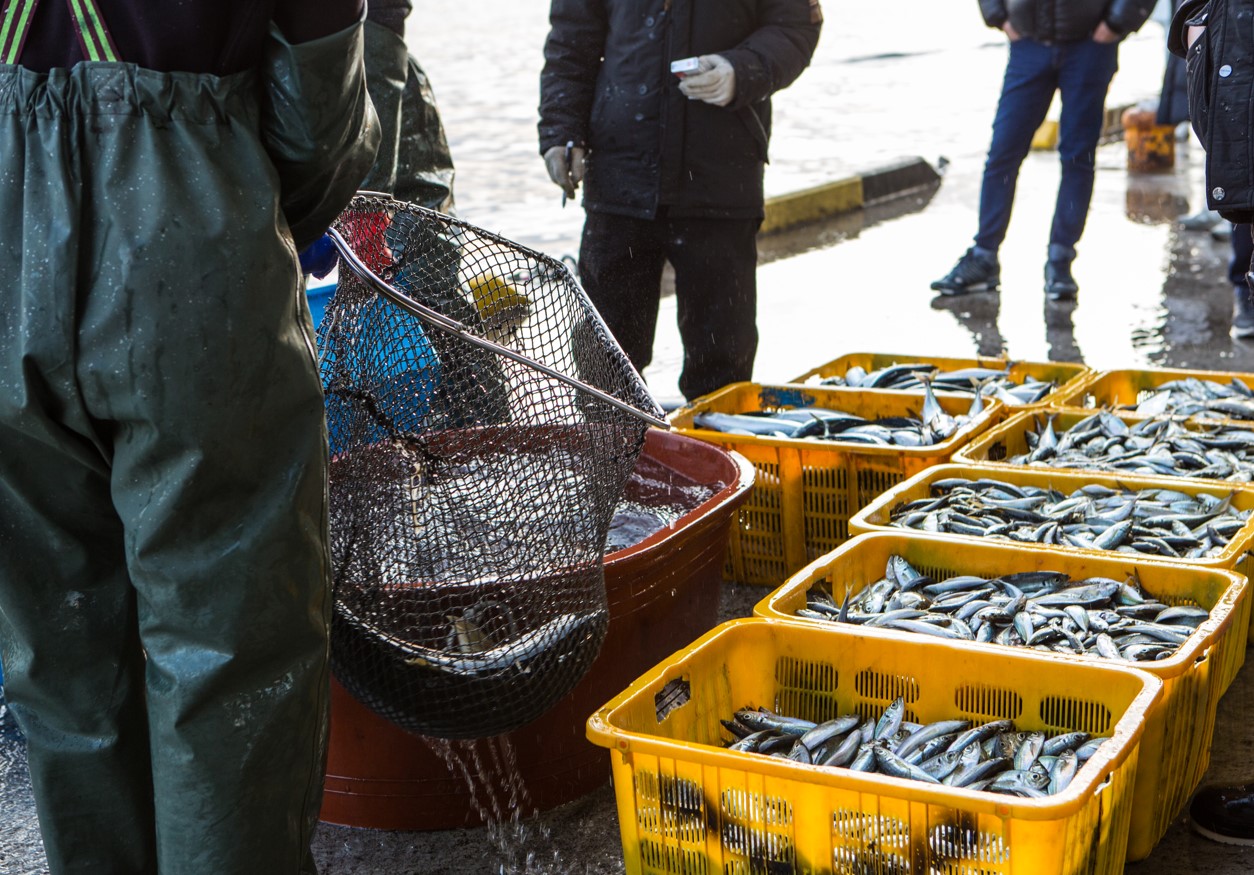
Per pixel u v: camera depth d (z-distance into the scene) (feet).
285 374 6.66
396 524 8.41
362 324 8.63
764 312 26.96
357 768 9.64
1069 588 10.53
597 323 9.45
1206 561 10.38
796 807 7.64
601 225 15.70
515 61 83.46
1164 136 42.34
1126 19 24.80
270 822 6.91
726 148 15.06
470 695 8.36
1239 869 9.09
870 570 11.15
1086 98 25.70
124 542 7.00
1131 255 30.96
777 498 14.07
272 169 6.68
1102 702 8.67
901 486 12.44
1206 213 33.14
